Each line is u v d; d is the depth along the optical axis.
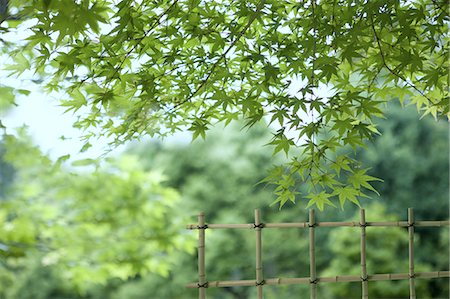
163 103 2.71
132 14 2.50
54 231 5.42
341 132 2.32
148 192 5.68
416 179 7.39
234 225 3.25
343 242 7.11
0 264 6.26
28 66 2.83
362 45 2.35
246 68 2.80
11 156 5.07
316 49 2.40
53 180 5.52
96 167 4.38
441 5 2.35
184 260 7.16
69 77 2.83
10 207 5.41
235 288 7.34
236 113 2.82
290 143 2.38
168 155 7.41
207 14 2.67
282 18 2.72
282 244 7.33
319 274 7.40
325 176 2.62
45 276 6.59
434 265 7.27
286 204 7.39
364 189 7.43
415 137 7.43
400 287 7.09
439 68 2.40
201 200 7.31
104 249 5.51
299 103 2.24
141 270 5.68
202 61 2.66
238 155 7.40
